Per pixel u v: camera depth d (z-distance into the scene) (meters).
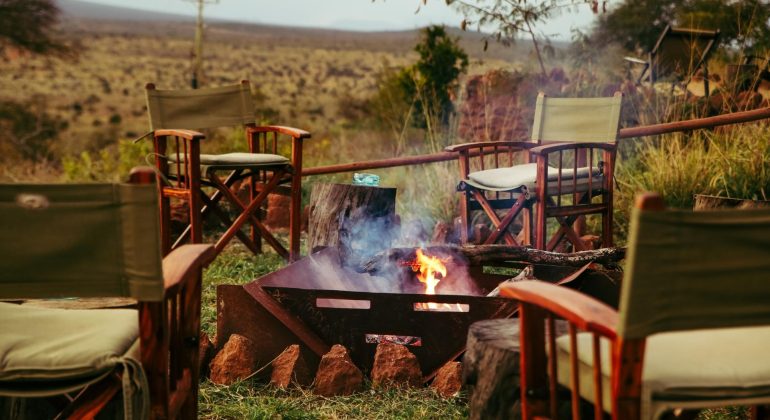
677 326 1.63
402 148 8.08
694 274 1.62
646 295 1.60
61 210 1.81
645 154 6.07
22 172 13.03
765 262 1.65
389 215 4.51
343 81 64.38
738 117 5.08
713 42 7.00
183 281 2.01
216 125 5.02
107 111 45.88
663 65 7.16
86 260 1.84
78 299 3.15
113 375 1.92
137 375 1.88
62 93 51.09
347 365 3.07
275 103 45.97
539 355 2.01
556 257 3.64
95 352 1.90
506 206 4.79
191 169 4.49
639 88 7.04
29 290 1.85
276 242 4.91
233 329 3.27
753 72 6.58
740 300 1.65
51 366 1.87
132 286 1.85
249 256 5.15
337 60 84.75
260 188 4.96
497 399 2.37
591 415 2.31
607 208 4.49
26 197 1.80
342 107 30.59
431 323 3.15
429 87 10.54
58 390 1.88
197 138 4.45
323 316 3.20
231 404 2.97
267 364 3.20
